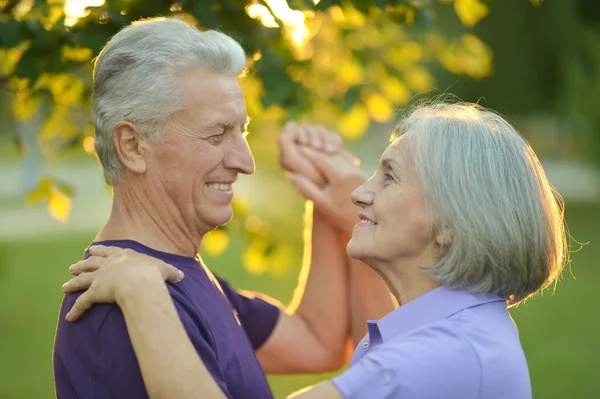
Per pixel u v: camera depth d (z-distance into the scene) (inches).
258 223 152.9
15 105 131.6
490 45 720.3
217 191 88.9
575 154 1167.0
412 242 82.6
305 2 108.3
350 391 76.3
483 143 81.7
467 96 719.7
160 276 79.1
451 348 77.1
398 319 83.2
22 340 371.2
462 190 80.2
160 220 88.1
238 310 109.0
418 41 156.6
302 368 114.3
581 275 523.2
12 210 858.1
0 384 302.4
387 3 113.6
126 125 85.7
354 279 114.3
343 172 111.8
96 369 79.2
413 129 84.4
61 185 135.5
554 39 708.7
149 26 86.5
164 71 84.9
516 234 80.0
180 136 85.9
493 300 82.5
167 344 75.5
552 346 355.9
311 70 139.3
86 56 113.7
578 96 716.0
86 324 80.4
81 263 81.7
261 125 147.4
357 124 151.3
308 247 120.5
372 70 152.2
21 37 106.6
